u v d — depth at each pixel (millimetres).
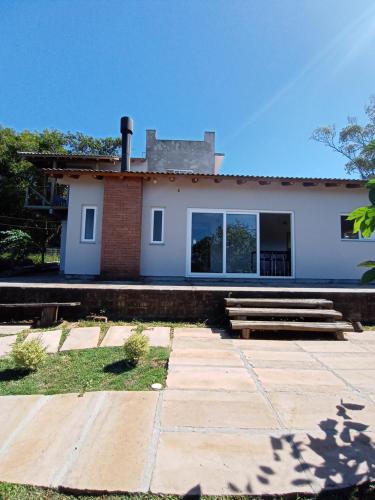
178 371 3445
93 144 28875
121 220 9320
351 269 9820
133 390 2953
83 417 2447
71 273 9461
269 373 3441
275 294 6145
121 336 4828
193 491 1673
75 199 9609
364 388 3070
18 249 18500
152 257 9484
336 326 4969
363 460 1938
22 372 3389
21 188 21156
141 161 19422
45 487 1698
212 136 21062
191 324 5723
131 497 1644
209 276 9578
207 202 9742
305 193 9945
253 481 1743
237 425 2346
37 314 5789
